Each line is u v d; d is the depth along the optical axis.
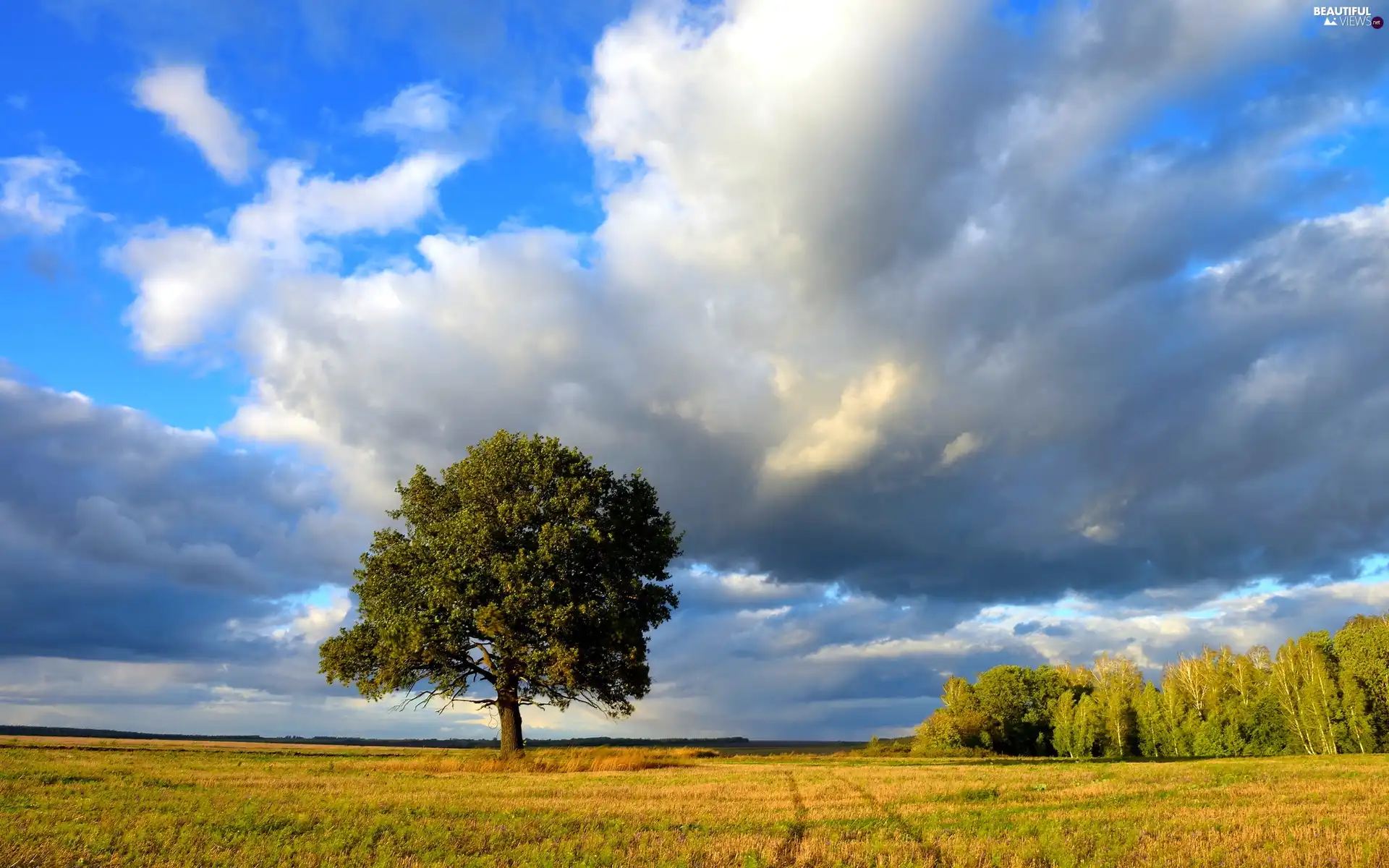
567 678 42.41
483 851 15.27
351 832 16.62
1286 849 14.48
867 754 72.12
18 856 13.55
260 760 44.97
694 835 16.80
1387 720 85.06
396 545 47.38
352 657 46.00
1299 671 94.00
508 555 44.81
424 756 48.25
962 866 13.41
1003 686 124.44
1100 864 13.41
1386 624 88.06
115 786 24.84
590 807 22.12
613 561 46.53
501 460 46.88
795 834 17.25
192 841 15.30
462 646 45.16
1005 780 31.84
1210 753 100.44
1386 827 17.23
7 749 42.75
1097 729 112.12
